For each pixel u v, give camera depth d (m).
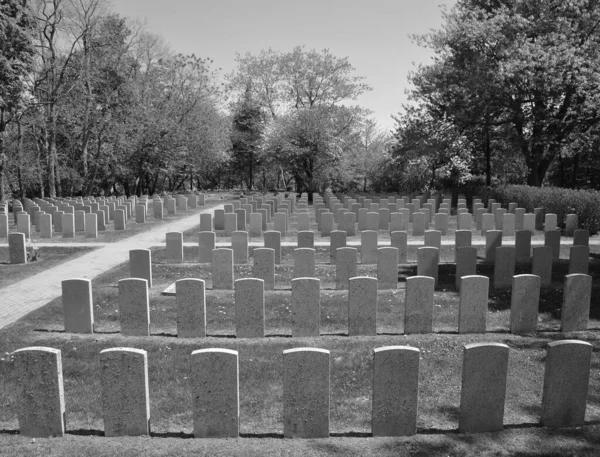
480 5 37.38
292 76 56.47
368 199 32.62
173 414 7.29
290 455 6.07
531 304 10.58
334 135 53.34
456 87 36.31
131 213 33.12
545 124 35.38
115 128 45.91
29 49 32.56
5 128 42.44
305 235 17.95
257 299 10.38
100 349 9.73
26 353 6.45
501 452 6.11
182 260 17.75
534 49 31.66
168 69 52.31
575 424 6.82
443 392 7.98
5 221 23.70
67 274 16.78
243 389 8.08
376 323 10.88
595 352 9.41
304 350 6.45
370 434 6.70
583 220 24.86
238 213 26.00
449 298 13.06
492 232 17.33
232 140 68.62
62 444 6.34
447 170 49.50
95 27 42.38
